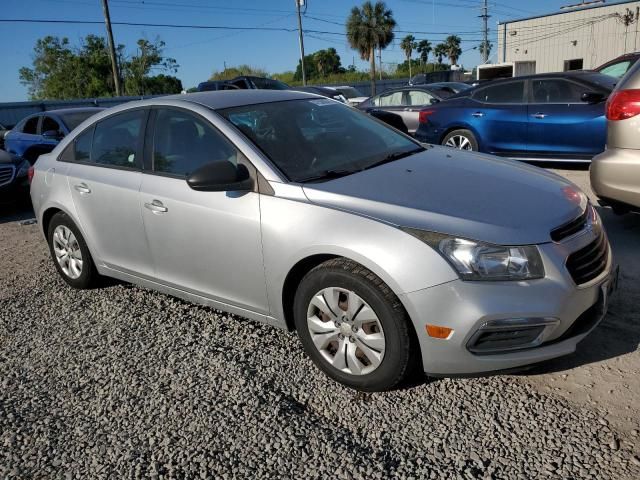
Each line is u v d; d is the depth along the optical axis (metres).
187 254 3.66
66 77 54.00
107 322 4.13
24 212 8.52
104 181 4.16
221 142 3.55
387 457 2.55
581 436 2.57
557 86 7.91
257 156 3.37
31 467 2.69
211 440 2.77
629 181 4.43
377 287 2.81
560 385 2.95
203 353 3.57
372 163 3.60
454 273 2.66
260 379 3.24
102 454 2.74
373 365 2.92
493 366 2.71
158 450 2.73
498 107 8.36
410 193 3.07
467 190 3.12
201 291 3.72
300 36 39.44
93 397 3.21
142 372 3.42
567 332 2.80
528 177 3.42
